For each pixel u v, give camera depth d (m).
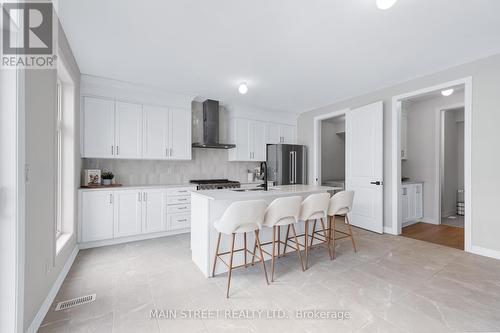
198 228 2.64
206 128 4.56
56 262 2.10
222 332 1.58
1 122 1.31
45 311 1.75
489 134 2.80
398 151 3.81
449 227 4.36
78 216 3.14
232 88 3.94
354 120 4.36
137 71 3.22
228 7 1.93
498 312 1.78
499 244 2.75
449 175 5.23
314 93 4.22
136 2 1.86
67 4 1.87
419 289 2.13
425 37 2.41
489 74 2.80
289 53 2.73
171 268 2.60
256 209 2.14
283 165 5.11
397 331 1.58
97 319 1.71
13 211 1.31
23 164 1.37
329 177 6.47
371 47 2.60
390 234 3.87
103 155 3.47
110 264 2.70
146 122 3.85
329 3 1.89
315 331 1.59
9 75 1.33
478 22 2.15
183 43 2.50
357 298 1.99
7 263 1.30
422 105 4.88
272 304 1.91
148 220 3.65
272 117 5.41
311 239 3.09
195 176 4.72
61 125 2.76
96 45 2.54
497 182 2.75
